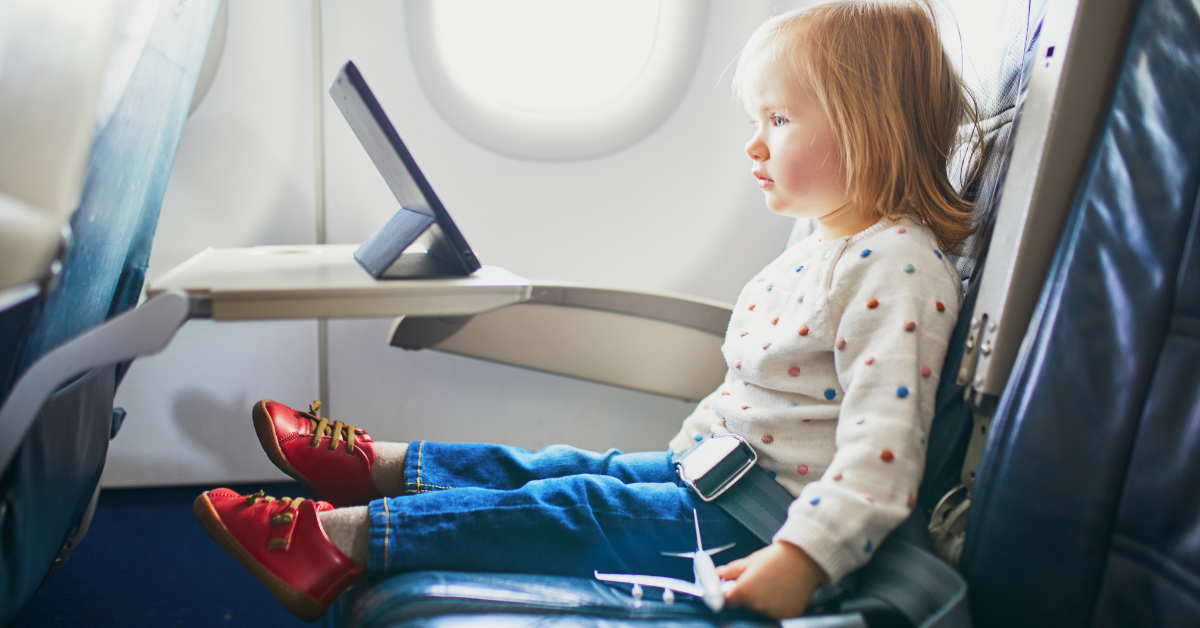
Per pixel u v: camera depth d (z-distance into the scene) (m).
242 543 0.69
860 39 0.78
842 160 0.78
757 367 0.80
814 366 0.76
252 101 1.25
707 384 1.20
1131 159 0.54
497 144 1.31
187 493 1.36
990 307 0.64
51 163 0.43
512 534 0.70
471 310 0.59
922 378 0.67
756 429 0.78
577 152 1.33
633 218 1.37
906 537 0.63
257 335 1.33
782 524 0.72
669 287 1.39
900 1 0.81
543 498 0.72
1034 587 0.56
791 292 0.82
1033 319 0.59
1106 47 0.58
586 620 0.60
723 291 1.40
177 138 0.91
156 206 0.90
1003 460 0.58
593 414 1.46
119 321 0.50
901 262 0.71
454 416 1.42
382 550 0.68
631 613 0.62
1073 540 0.55
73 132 0.44
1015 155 0.64
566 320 1.20
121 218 0.72
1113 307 0.54
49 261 0.44
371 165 1.30
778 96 0.80
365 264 0.67
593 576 0.70
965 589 0.55
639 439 1.47
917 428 0.64
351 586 0.71
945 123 0.81
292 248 0.90
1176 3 0.53
